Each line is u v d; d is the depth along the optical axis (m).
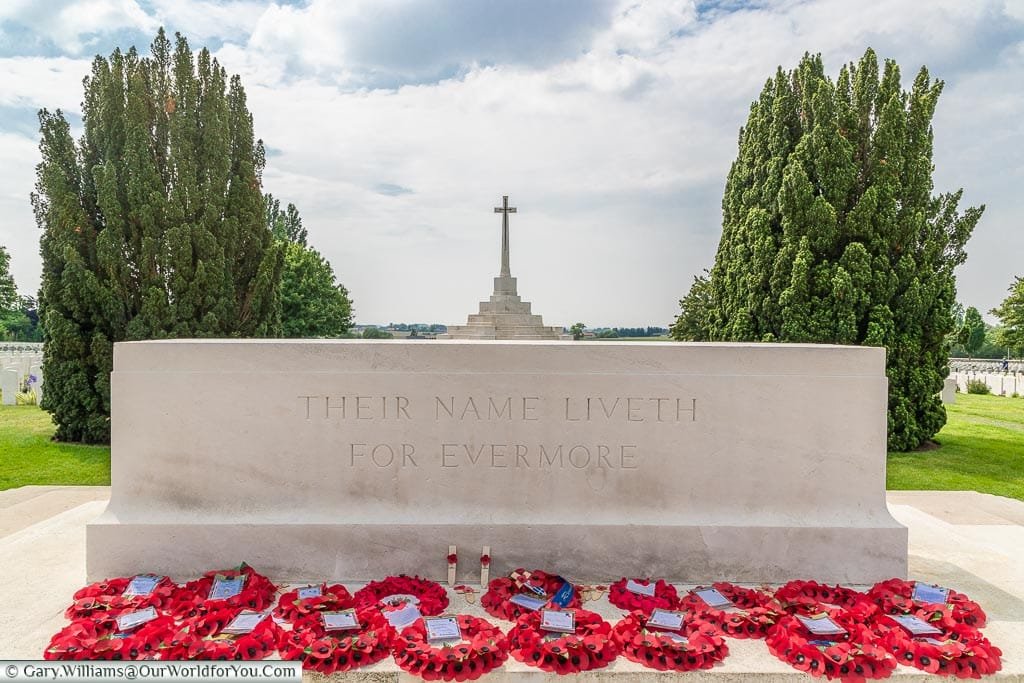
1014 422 13.99
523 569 4.06
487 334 20.16
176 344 4.12
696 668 3.10
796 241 10.87
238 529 4.08
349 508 4.16
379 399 4.15
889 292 10.48
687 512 4.18
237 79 11.92
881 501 4.20
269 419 4.14
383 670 3.11
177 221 10.52
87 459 9.29
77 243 10.18
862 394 4.16
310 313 22.92
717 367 4.17
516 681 3.09
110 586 3.85
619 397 4.17
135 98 10.41
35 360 18.97
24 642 3.32
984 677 3.09
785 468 4.18
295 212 43.31
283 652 3.21
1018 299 31.16
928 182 10.78
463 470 4.17
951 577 4.30
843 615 3.53
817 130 10.73
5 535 5.66
